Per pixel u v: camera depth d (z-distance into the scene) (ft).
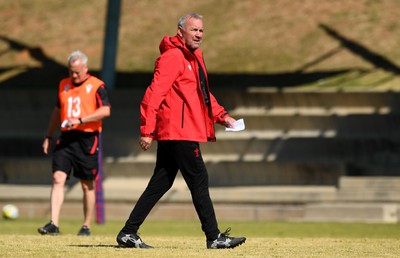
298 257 89.86
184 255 87.81
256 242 112.47
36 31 382.63
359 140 267.18
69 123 135.74
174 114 91.66
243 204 245.45
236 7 383.04
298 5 376.27
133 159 271.90
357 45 338.75
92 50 363.76
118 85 324.60
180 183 261.24
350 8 368.89
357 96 288.51
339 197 239.30
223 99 291.99
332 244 110.11
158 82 90.38
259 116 281.74
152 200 95.09
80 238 121.80
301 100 290.15
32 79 340.18
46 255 88.89
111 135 289.12
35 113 297.94
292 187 252.42
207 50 353.10
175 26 377.30
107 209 249.75
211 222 94.68
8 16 397.80
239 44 354.33
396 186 240.94
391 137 269.85
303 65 330.34
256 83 319.06
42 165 269.03
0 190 257.96
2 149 285.02
